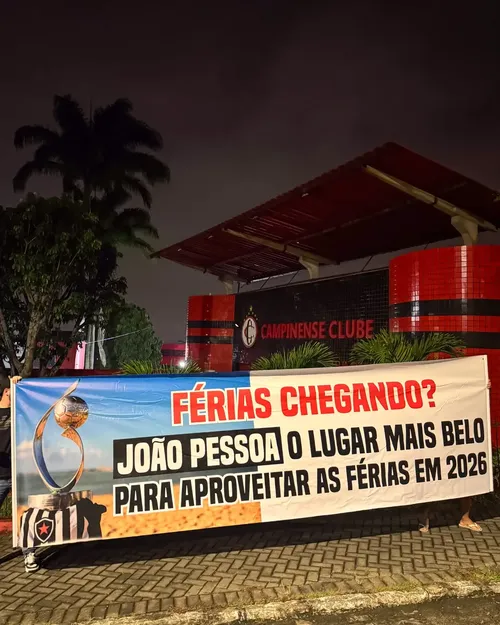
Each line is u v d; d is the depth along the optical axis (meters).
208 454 4.50
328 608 3.69
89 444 4.29
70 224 11.95
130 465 4.34
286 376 4.78
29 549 4.23
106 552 4.65
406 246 12.34
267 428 4.66
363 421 4.89
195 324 16.45
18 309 12.58
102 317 15.44
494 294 7.72
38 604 3.69
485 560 4.46
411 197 9.10
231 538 5.01
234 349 15.26
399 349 6.35
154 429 4.43
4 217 11.49
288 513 4.60
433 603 3.83
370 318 10.34
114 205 25.97
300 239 12.36
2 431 4.57
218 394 4.61
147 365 6.75
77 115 26.05
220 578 4.11
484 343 7.64
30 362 11.84
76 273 12.42
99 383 4.38
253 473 4.57
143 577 4.13
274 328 13.46
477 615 3.67
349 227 11.13
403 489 4.91
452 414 5.15
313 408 4.79
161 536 5.04
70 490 4.21
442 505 6.03
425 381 5.11
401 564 4.38
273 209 10.45
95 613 3.56
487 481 5.21
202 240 13.57
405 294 8.52
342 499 4.74
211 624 3.51
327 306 11.59
